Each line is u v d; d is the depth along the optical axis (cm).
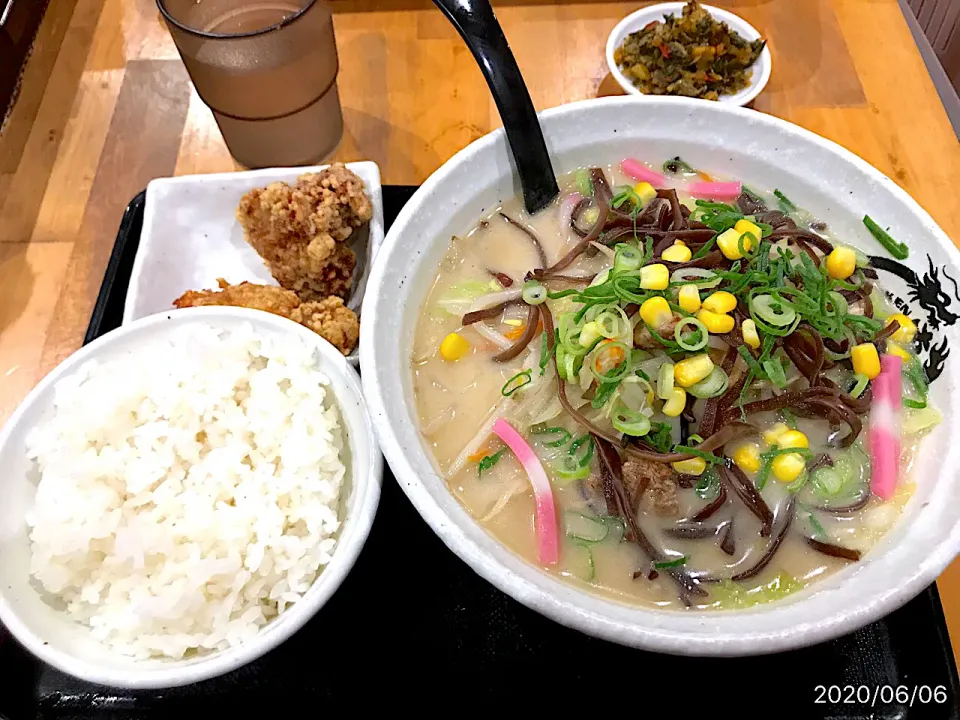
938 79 41
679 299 24
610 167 31
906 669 24
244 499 25
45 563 23
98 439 26
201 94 34
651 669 24
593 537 24
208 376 27
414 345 27
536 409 25
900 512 23
